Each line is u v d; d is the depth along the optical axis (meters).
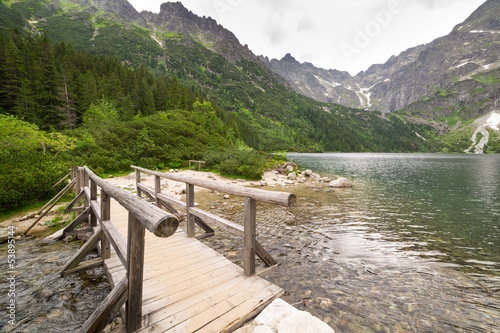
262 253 4.31
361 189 16.59
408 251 6.13
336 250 6.12
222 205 11.10
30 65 44.41
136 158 22.95
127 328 2.49
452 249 6.31
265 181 18.59
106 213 4.50
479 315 3.60
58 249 5.83
